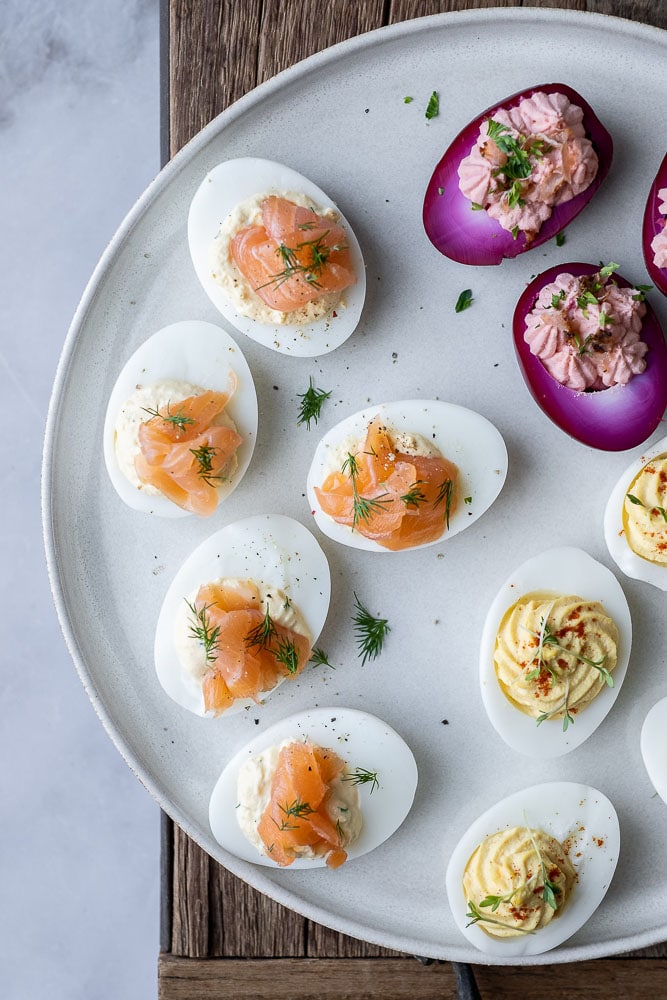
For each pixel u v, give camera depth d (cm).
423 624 45
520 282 45
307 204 44
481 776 45
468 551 45
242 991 46
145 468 44
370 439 44
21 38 51
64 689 52
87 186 51
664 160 44
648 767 45
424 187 44
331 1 45
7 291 51
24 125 51
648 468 44
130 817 52
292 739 45
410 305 45
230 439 44
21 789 52
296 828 43
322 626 45
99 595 45
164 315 45
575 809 45
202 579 44
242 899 46
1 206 51
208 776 45
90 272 51
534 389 44
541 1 45
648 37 44
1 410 52
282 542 44
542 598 45
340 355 45
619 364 43
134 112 51
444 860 45
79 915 52
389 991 46
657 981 46
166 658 44
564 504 45
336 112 44
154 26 51
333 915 45
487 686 44
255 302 44
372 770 45
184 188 44
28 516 52
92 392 45
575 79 44
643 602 45
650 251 44
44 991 52
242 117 44
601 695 45
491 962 45
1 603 52
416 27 43
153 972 52
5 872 52
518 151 42
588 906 45
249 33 45
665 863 45
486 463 44
